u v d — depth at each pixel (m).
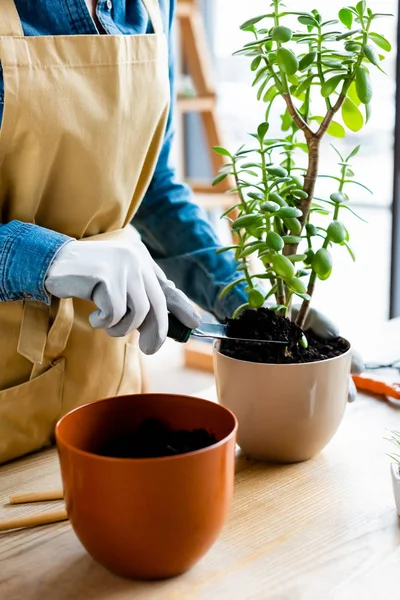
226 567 0.66
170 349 2.84
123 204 0.97
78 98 0.86
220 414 0.71
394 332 1.38
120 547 0.61
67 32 0.89
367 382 1.07
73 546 0.71
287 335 0.87
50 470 0.88
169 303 0.85
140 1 1.00
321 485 0.82
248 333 0.88
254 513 0.76
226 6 3.23
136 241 0.95
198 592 0.63
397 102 2.29
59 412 0.95
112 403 0.73
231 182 2.76
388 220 3.09
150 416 0.75
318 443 0.86
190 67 2.75
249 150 0.89
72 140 0.87
